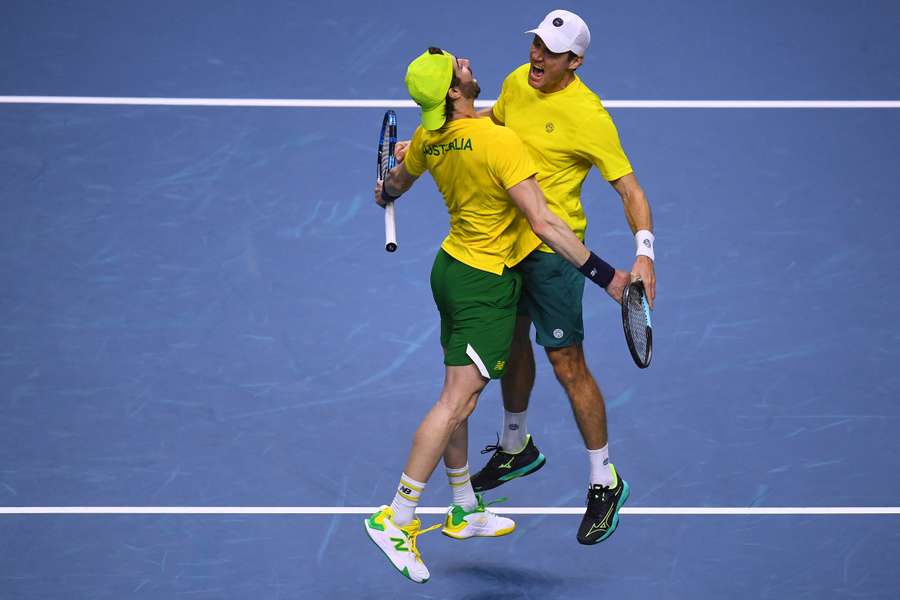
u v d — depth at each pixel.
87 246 38.84
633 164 42.47
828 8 49.94
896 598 27.22
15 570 27.73
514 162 25.17
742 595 27.38
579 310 28.00
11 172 41.56
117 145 43.00
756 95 45.59
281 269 38.25
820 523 29.52
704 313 36.66
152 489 30.31
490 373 26.39
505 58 47.16
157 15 49.41
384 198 29.14
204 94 45.47
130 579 27.58
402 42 48.22
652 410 33.19
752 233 39.75
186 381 33.94
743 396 33.66
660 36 48.53
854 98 45.41
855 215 40.47
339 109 45.03
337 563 28.27
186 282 37.59
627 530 29.38
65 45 47.47
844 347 35.38
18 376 33.84
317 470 31.09
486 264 26.16
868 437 32.22
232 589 27.39
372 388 33.94
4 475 30.61
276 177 41.97
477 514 28.19
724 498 30.31
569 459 31.80
